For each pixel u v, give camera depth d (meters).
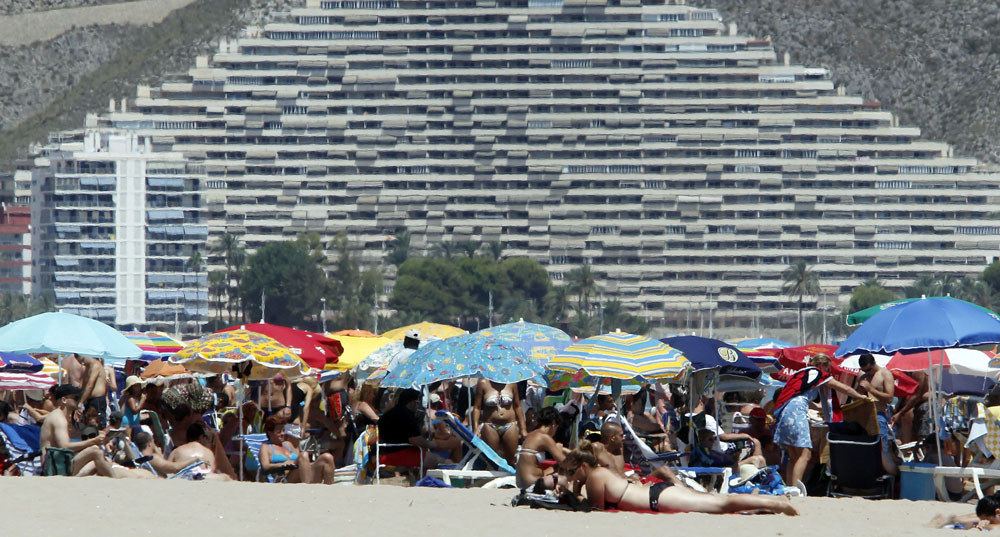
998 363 76.38
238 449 72.62
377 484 67.75
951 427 70.50
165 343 108.06
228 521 47.94
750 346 117.81
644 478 61.00
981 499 50.97
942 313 65.19
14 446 68.12
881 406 66.06
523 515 51.22
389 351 88.69
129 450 66.12
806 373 64.69
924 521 52.41
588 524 48.34
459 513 51.78
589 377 82.44
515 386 69.94
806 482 66.44
